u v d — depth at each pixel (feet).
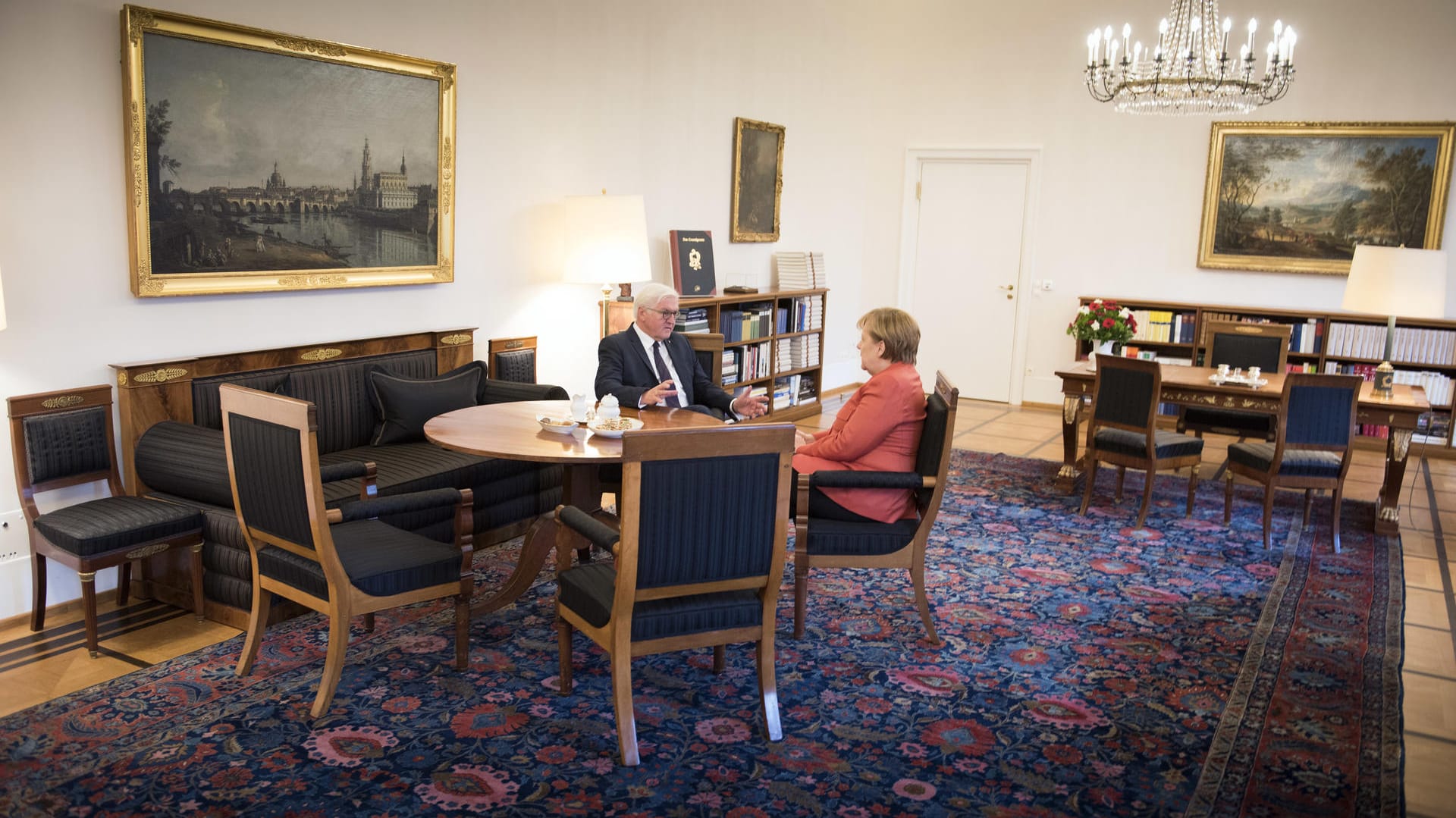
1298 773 9.25
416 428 15.21
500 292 18.12
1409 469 22.76
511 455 10.64
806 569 11.90
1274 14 25.84
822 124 28.17
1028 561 15.35
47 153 11.70
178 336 13.29
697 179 23.24
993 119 29.48
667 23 21.58
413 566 10.19
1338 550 16.38
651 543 8.70
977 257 30.35
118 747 9.13
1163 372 19.94
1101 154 28.30
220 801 8.30
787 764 9.20
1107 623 12.89
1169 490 20.10
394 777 8.75
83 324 12.25
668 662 11.37
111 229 12.44
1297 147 25.99
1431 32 24.48
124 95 12.22
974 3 29.14
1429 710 10.65
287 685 10.43
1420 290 18.25
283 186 14.20
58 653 11.19
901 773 9.08
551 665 11.15
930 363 31.58
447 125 16.47
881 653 11.77
